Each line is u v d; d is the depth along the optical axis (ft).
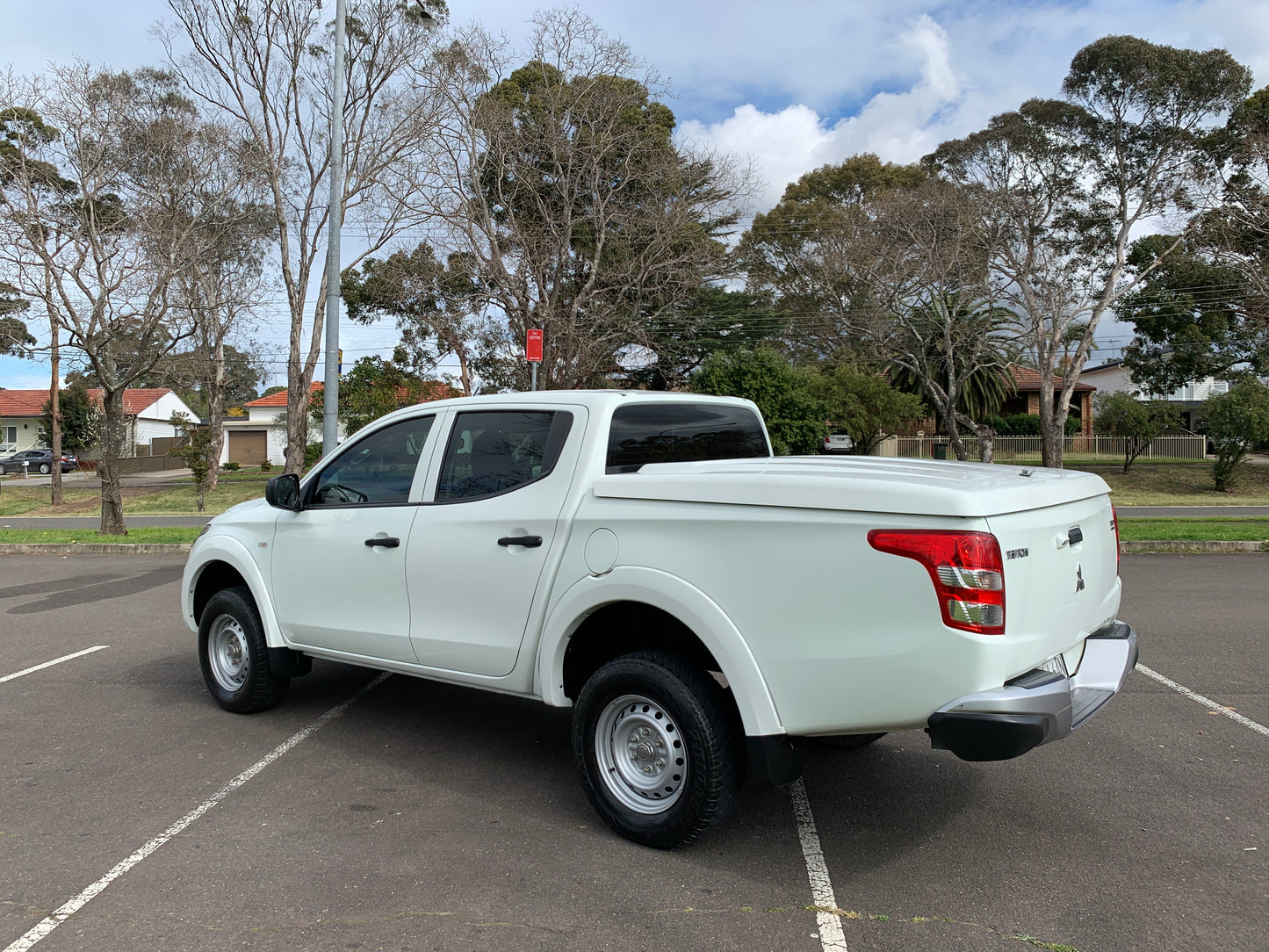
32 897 10.85
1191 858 11.81
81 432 169.37
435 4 71.46
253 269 82.58
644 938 9.88
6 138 52.49
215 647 18.86
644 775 12.44
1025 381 168.86
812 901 10.71
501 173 74.74
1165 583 33.12
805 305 130.93
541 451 13.64
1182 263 112.57
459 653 14.15
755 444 16.46
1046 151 96.94
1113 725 17.43
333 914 10.40
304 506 16.96
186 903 10.68
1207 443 129.80
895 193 98.37
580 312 75.92
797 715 10.86
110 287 54.19
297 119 74.64
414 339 106.42
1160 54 94.02
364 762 15.65
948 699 9.86
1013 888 11.02
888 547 10.11
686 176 75.00
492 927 10.11
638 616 13.33
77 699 19.71
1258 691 19.62
